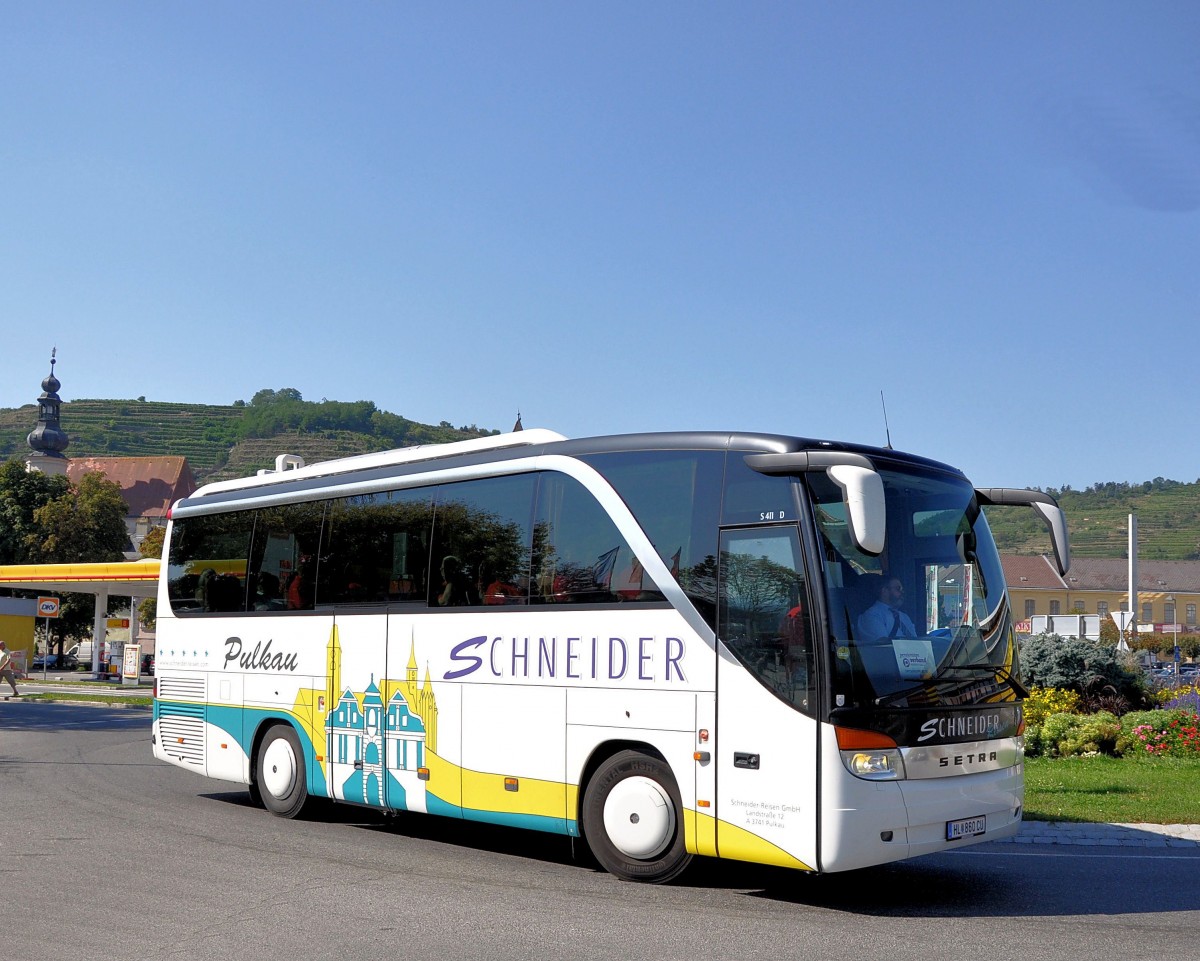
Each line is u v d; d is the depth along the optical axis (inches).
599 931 315.9
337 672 495.8
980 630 372.8
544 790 405.1
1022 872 410.0
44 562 2807.6
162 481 5319.9
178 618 593.6
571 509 410.3
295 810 517.7
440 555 457.1
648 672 375.9
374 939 305.4
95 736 964.6
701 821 357.1
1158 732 751.1
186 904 344.5
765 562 352.2
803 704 336.2
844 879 394.0
